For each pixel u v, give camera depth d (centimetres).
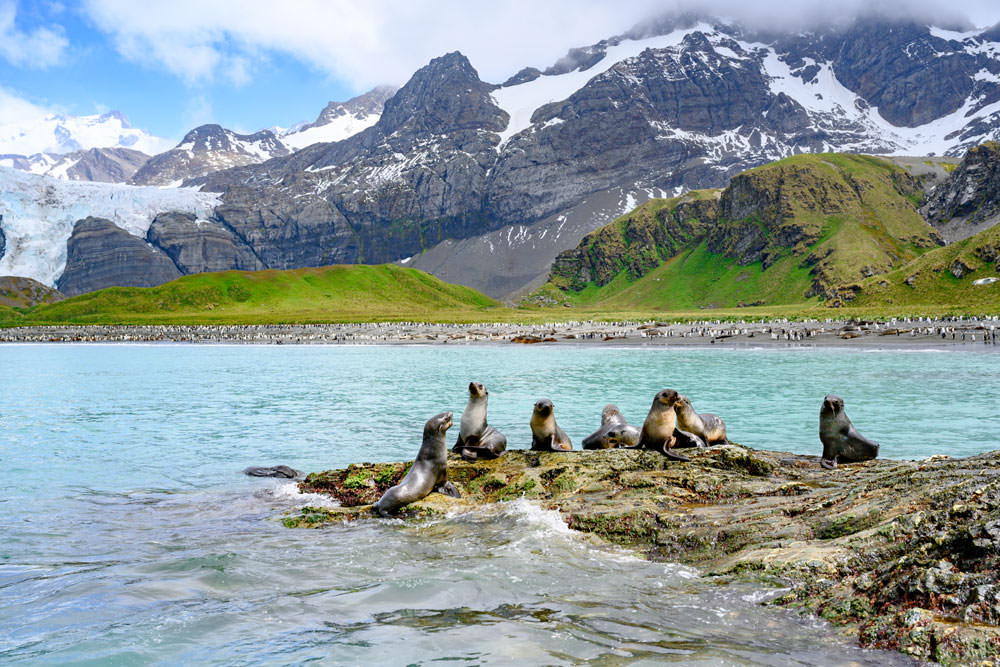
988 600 642
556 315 18800
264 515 1320
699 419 1602
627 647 684
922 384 3591
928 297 14050
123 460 1880
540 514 1199
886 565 768
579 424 2364
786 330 8912
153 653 694
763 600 798
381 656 676
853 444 1420
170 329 13762
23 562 1023
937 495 870
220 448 2053
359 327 13725
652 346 7881
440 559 1010
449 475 1455
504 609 803
